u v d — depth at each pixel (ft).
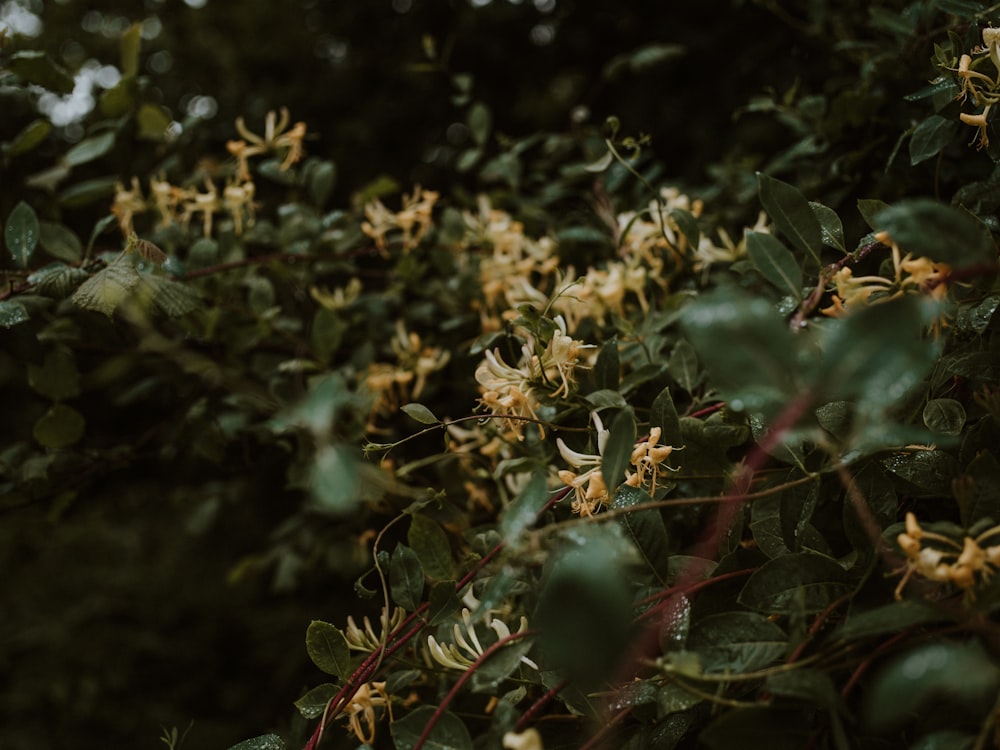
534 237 3.61
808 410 1.50
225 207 3.27
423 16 7.44
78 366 3.78
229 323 3.32
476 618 1.71
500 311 3.16
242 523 7.13
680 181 3.85
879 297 1.97
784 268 1.91
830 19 3.75
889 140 2.94
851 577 1.85
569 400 2.31
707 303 1.53
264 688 6.41
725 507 1.99
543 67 7.12
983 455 1.82
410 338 3.33
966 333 2.15
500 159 3.77
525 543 1.76
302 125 3.16
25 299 2.74
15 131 4.71
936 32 2.73
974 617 1.62
